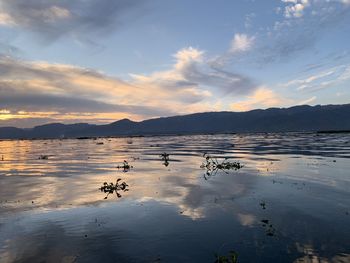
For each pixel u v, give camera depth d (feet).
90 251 42.29
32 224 53.21
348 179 87.45
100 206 63.87
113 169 121.60
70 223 53.47
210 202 65.26
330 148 205.57
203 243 44.21
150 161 149.79
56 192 78.64
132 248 42.98
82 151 241.35
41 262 39.65
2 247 44.01
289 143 282.36
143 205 63.98
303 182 84.43
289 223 51.55
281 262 38.29
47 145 394.32
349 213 55.93
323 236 45.83
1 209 62.75
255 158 151.02
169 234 47.70
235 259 37.83
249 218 54.49
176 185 83.92
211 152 196.54
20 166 141.18
